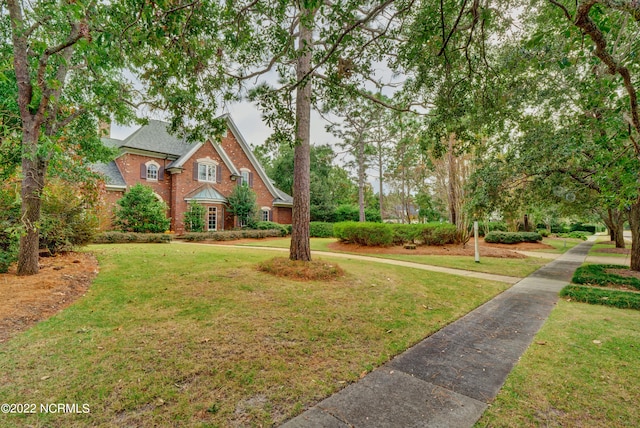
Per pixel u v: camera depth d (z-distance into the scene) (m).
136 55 4.72
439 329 4.42
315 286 6.26
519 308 5.61
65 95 8.73
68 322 3.98
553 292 6.97
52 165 7.78
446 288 6.89
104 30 4.05
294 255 7.88
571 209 15.51
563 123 8.08
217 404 2.44
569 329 4.44
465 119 6.20
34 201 5.94
